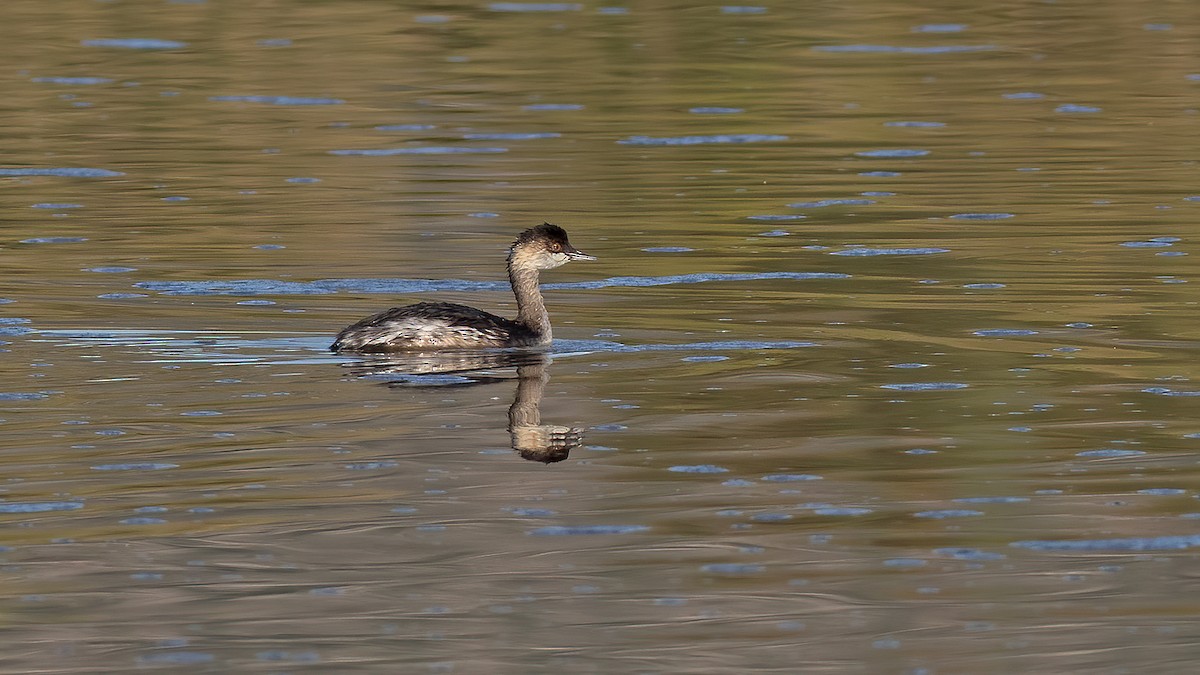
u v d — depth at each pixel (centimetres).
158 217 2580
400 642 1048
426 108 3559
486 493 1302
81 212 2616
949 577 1143
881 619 1077
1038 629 1060
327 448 1403
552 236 1820
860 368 1677
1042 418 1493
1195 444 1413
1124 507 1267
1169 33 4412
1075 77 3875
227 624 1073
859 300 2011
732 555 1182
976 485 1319
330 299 2047
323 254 2330
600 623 1072
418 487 1316
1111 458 1380
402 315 1767
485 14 4741
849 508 1270
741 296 2042
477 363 1703
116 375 1630
